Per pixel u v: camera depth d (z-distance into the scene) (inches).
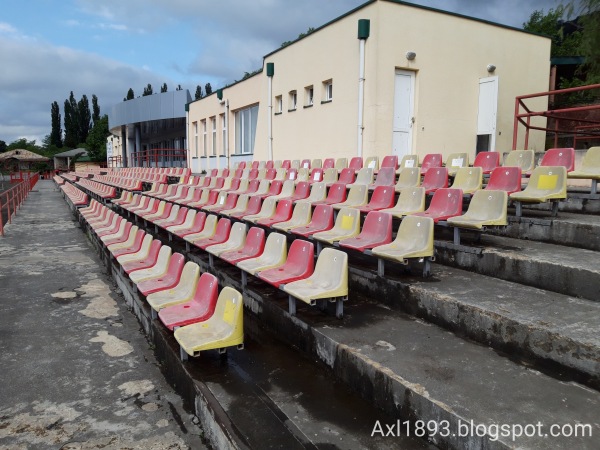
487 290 152.8
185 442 117.2
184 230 289.7
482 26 432.5
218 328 144.6
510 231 213.0
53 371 157.8
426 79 405.1
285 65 504.1
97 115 3622.0
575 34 764.0
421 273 179.6
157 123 1048.2
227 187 435.5
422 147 410.9
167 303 166.6
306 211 253.9
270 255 198.7
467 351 125.0
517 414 92.7
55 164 2669.8
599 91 543.5
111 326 203.2
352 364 123.6
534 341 115.9
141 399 138.9
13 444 115.9
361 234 208.2
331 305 168.7
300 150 485.1
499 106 453.7
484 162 312.7
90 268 322.7
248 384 127.7
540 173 219.5
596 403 97.1
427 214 216.1
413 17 390.3
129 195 510.3
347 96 405.7
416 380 107.3
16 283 279.1
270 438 101.3
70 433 120.7
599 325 117.0
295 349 153.9
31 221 594.9
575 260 155.5
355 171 340.5
